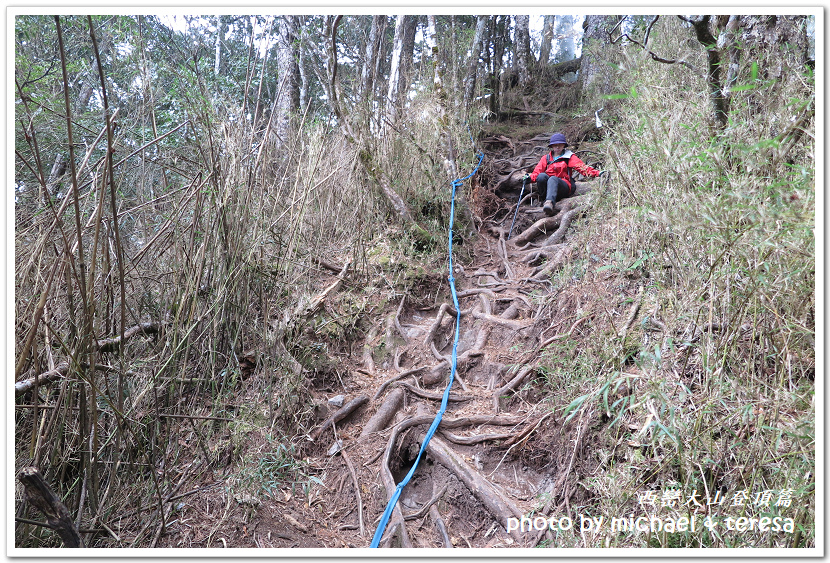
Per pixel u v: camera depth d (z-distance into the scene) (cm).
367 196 437
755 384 175
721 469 172
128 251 271
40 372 196
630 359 234
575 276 322
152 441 207
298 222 326
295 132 404
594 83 680
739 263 166
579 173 560
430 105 523
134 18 313
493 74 889
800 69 212
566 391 247
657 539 166
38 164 174
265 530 215
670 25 423
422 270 407
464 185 517
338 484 249
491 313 368
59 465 193
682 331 217
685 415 181
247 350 283
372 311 366
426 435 273
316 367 308
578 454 219
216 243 260
